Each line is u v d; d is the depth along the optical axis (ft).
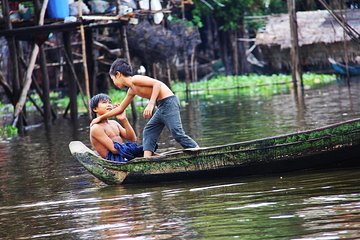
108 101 77.00
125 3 142.61
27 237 53.57
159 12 148.15
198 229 51.13
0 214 62.69
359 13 203.21
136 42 199.11
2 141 123.13
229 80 242.17
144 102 187.52
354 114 117.29
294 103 150.82
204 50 286.87
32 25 138.00
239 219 52.90
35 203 66.08
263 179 67.56
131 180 71.77
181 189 66.64
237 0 261.03
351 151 68.13
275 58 247.91
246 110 145.59
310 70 251.80
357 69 229.04
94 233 52.80
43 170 85.51
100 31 203.72
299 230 48.49
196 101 187.21
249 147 69.51
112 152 74.79
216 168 69.97
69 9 136.26
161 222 54.24
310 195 58.39
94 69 169.58
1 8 135.64
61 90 242.58
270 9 277.64
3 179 81.15
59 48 206.28
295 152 68.90
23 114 149.79
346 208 52.85
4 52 215.72
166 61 203.72
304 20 237.45
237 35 273.13
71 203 64.75
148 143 73.87
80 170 83.41
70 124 147.02
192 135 107.34
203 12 262.88
